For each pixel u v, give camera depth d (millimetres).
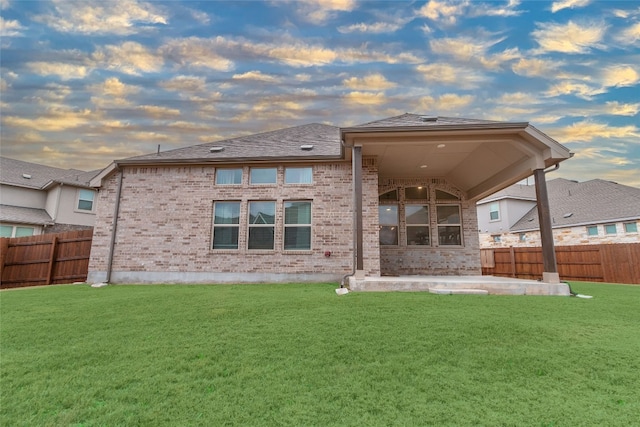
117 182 11109
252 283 10062
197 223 10734
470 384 2752
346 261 10117
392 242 12031
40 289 8961
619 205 16625
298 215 10664
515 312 5176
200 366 3168
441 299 6254
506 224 22422
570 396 2551
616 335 4016
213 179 10969
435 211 12094
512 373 2963
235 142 13117
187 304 6090
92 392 2680
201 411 2367
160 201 10945
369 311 5215
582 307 5625
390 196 12305
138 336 4121
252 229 10734
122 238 10789
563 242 18328
